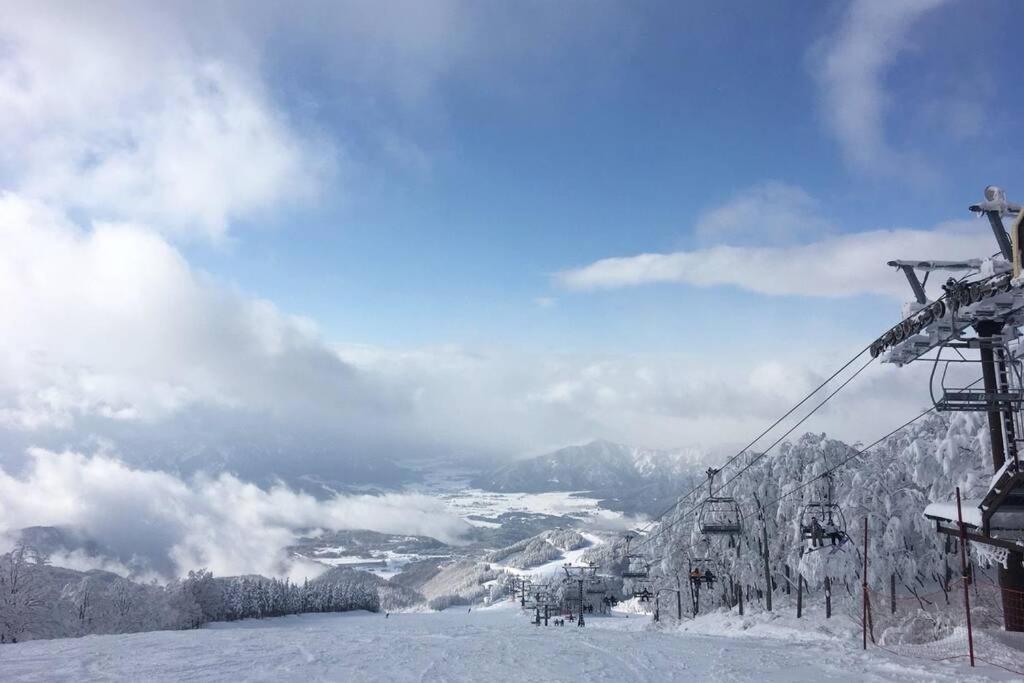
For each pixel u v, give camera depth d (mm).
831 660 16891
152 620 88438
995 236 13734
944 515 16547
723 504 49469
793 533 42469
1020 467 14227
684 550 56312
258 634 26188
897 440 45719
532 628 33438
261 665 16531
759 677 14578
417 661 17672
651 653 19297
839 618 36406
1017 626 17016
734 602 52281
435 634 26859
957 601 34688
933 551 37438
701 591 55906
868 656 17344
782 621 38906
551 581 110625
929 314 14914
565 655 18969
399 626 36375
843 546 32594
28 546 61719
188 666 16234
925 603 35969
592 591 81625
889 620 33781
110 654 18344
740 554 48031
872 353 17297
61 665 16297
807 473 45312
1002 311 14180
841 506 39062
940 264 15430
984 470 27984
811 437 49000
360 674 15398
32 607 58719
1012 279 12836
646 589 63469
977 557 19078
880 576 36062
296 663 16938
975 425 30734
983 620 24812
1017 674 13859
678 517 57875
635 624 78188
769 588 44438
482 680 14758
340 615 173250
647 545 64562
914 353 16188
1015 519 15055
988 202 13547
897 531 36969
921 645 19078
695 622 49062
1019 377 15711
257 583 150500
